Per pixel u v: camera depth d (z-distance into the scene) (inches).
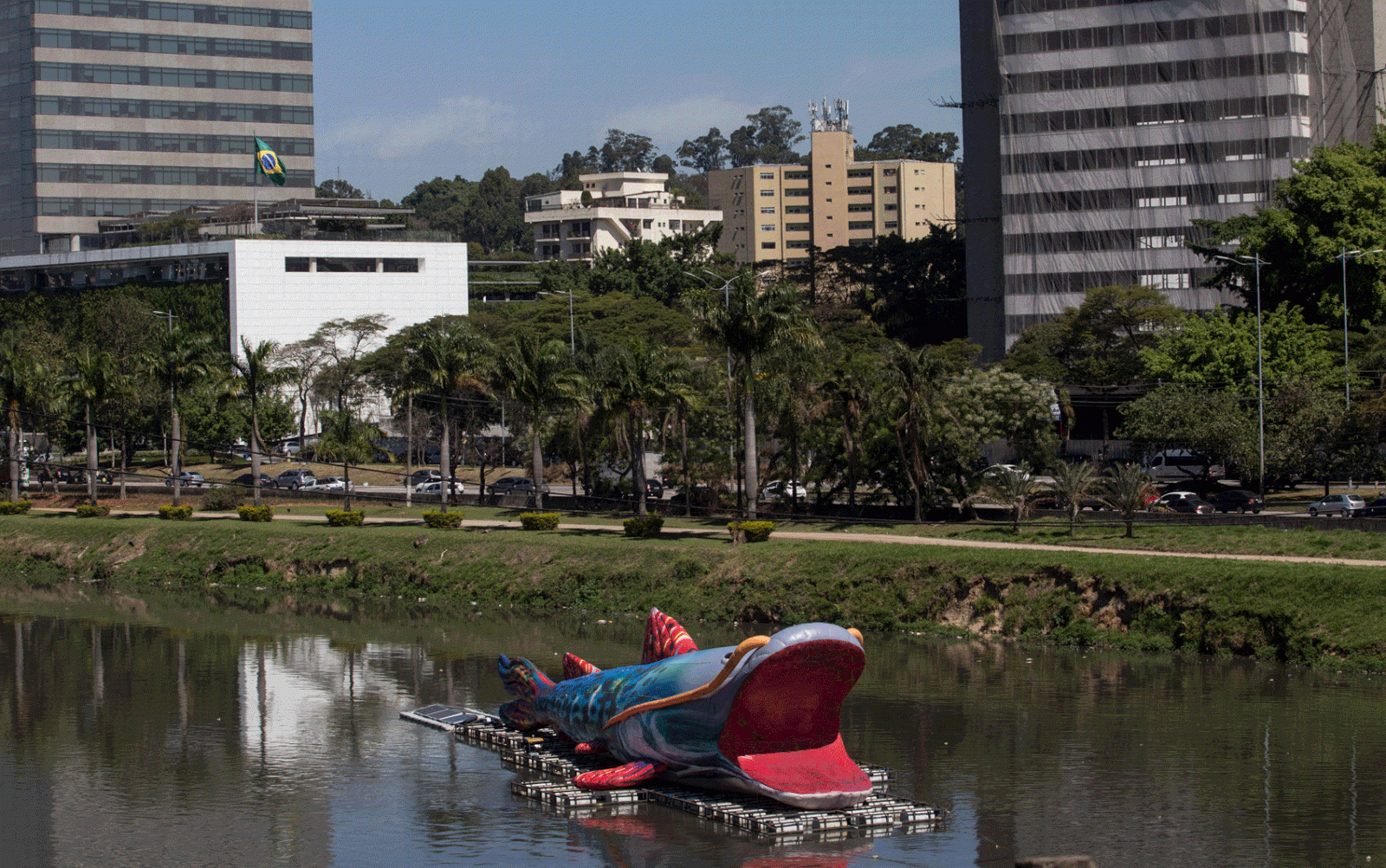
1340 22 5733.3
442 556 3223.4
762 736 1343.5
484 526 3513.8
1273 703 1847.9
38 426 4886.8
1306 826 1334.9
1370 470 3309.5
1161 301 5088.6
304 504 4239.7
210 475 5408.5
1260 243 4121.6
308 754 1704.0
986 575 2465.6
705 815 1365.7
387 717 1911.9
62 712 1966.0
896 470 3223.4
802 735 1365.7
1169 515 2854.3
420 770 1610.5
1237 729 1712.6
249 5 7741.1
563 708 1587.1
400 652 2428.6
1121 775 1526.8
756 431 3538.4
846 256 7066.9
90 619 2903.5
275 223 6924.2
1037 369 4753.9
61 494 4665.4
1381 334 3791.8
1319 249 3878.0
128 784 1568.7
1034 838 1307.8
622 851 1278.3
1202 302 5541.3
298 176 7869.1
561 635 2578.7
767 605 2618.1
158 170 7588.6
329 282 6648.6
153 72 7564.0
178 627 2775.6
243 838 1359.5
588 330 5541.3
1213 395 3565.5
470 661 2330.2
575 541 3115.2
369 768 1622.8
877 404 3142.2
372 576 3253.0
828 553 2689.5
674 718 1390.3
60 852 1322.6
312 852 1309.1
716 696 1334.9
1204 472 3821.4
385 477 5241.1
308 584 3321.9
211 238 6801.2
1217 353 3752.5
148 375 5059.1
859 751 1646.2
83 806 1483.8
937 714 1834.4
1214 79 5516.7
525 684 1691.7
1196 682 1993.1
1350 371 3540.8
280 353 6131.9
